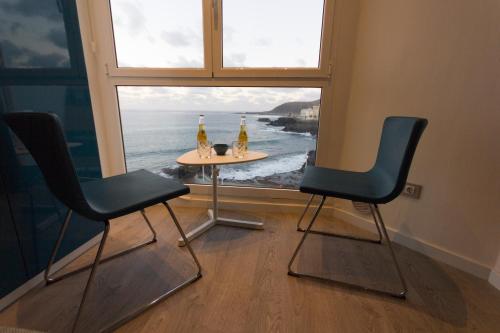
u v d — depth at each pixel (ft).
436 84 4.23
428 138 4.43
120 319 3.24
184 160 4.64
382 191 3.64
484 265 4.07
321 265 4.43
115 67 5.89
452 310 3.47
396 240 5.16
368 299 3.67
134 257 4.62
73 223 4.47
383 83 4.91
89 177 4.82
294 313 3.41
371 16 4.87
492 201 3.90
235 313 3.40
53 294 3.70
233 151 5.08
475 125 3.91
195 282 3.98
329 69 5.40
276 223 5.95
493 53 3.61
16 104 3.50
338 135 5.78
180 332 3.12
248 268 4.33
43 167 2.83
